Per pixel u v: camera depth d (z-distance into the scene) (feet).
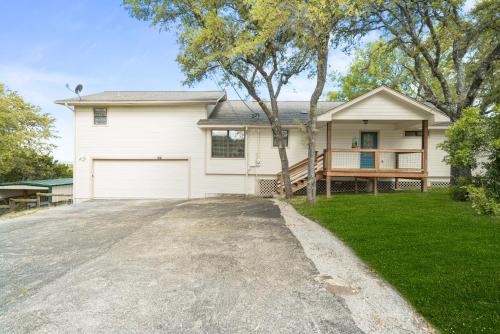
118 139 46.03
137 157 45.96
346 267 13.70
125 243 18.19
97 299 10.70
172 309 9.91
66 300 10.67
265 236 19.39
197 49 33.45
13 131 63.05
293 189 41.16
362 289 11.34
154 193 46.03
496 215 21.49
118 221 25.59
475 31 33.22
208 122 43.65
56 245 18.15
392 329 8.64
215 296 10.84
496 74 37.73
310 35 28.35
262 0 26.48
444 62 51.49
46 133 70.13
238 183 45.21
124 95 49.70
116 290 11.42
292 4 26.08
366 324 8.93
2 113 58.08
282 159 38.47
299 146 45.01
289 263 14.28
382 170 36.88
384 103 35.55
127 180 46.14
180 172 45.93
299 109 51.47
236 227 22.16
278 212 28.60
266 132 45.11
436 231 18.02
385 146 44.75
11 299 10.85
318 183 45.01
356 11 28.02
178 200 42.04
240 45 29.99
